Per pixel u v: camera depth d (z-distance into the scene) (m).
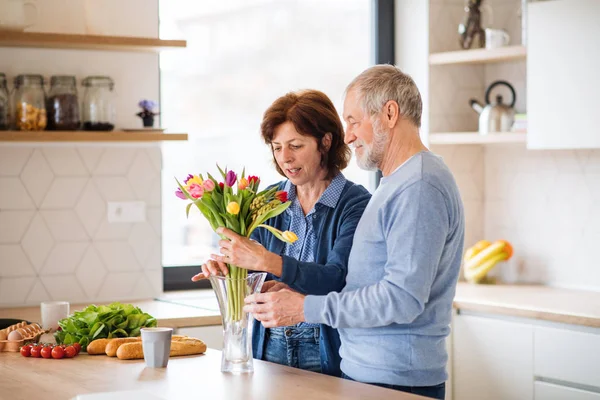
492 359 4.04
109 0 4.11
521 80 4.75
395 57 4.96
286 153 2.86
